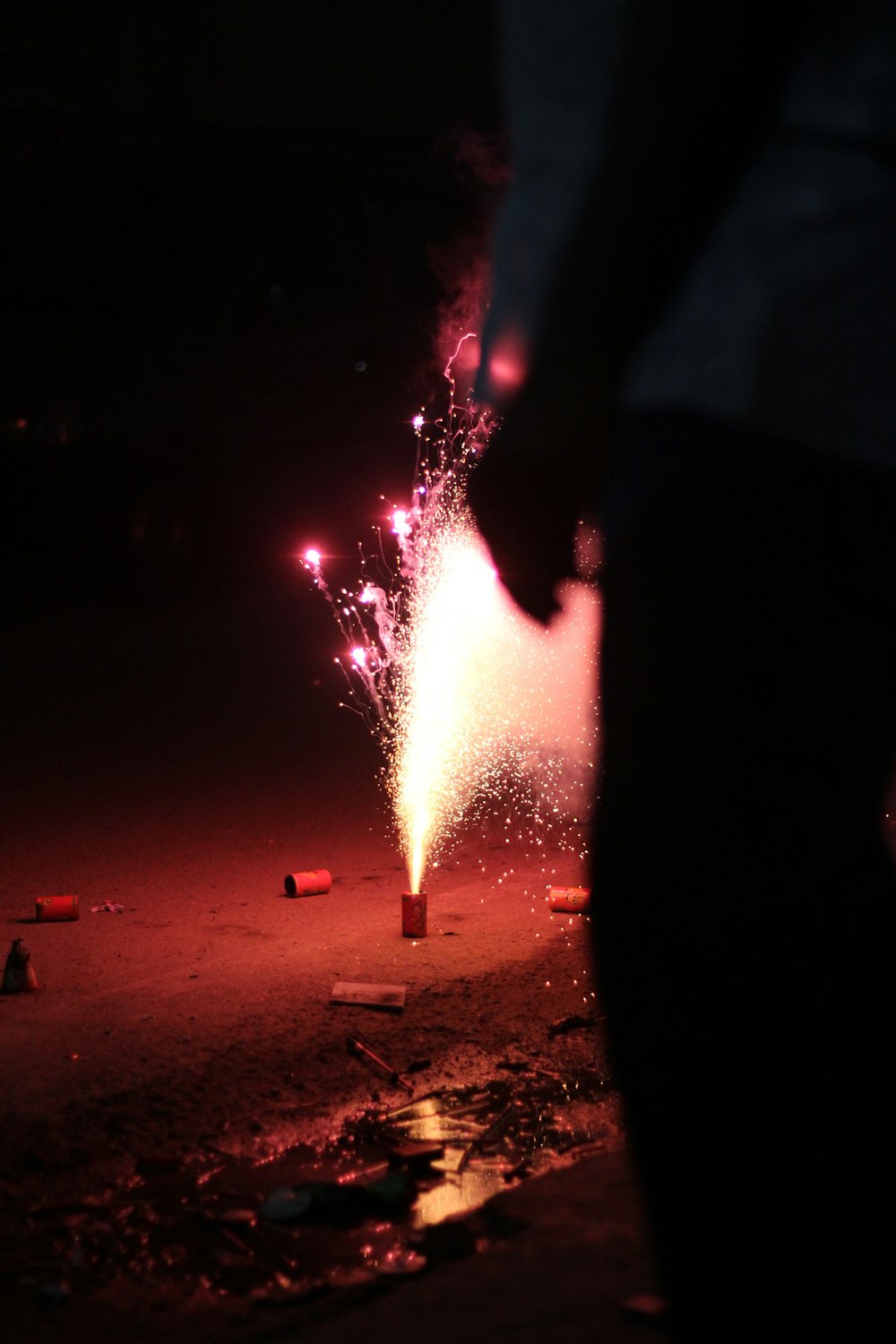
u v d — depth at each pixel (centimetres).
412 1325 214
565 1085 330
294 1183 285
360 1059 344
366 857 548
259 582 1211
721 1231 181
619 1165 271
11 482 1116
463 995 384
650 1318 212
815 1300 177
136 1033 357
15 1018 369
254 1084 329
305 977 399
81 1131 304
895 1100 177
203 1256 255
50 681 916
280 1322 232
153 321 1152
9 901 495
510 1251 236
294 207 1205
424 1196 278
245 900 492
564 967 404
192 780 681
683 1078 180
